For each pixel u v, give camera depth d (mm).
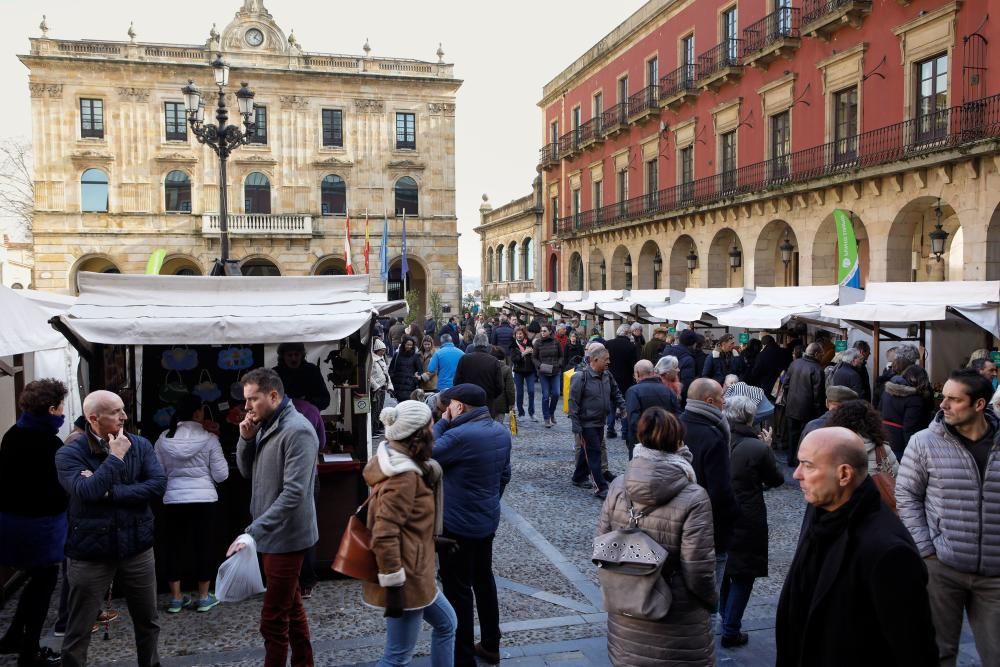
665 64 30359
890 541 2736
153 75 38781
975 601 4145
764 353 13125
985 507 4074
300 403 7000
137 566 4754
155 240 39250
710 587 3742
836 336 14695
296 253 41000
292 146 40625
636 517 3906
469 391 5117
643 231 32031
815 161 21703
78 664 4617
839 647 2801
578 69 38594
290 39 40688
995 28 15992
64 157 38094
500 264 54250
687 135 28797
